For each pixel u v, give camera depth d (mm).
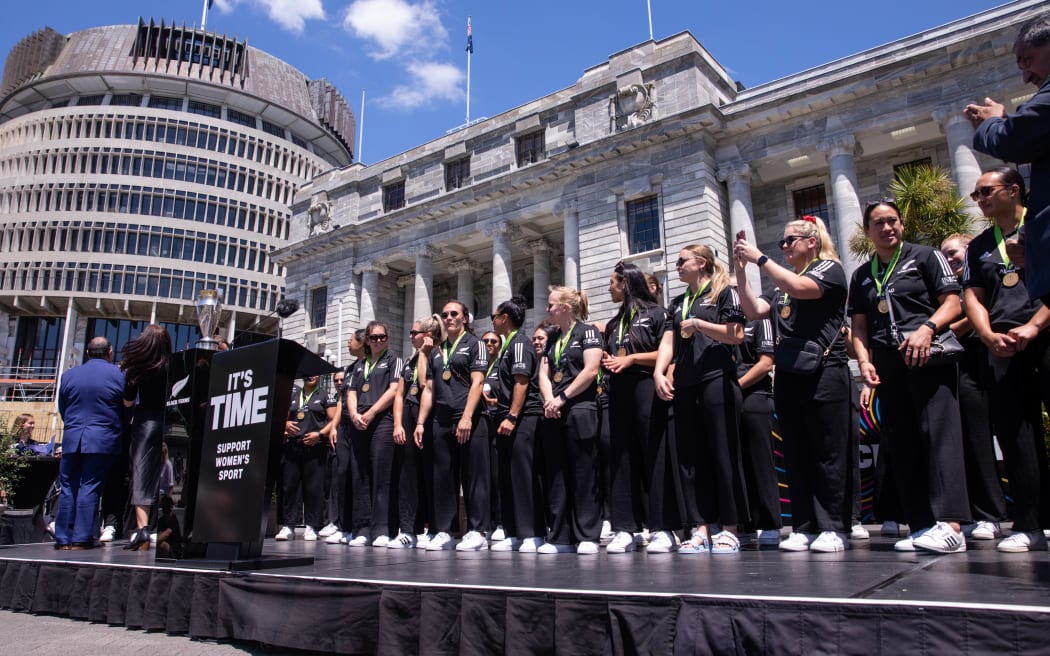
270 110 71250
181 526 5855
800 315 5469
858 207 25422
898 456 5188
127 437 8812
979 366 5852
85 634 4906
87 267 61469
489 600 3434
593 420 6656
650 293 6844
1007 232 5566
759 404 7367
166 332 8469
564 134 33406
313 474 10852
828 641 2576
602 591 3158
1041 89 3230
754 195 30203
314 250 41625
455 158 37844
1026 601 2455
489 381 8008
